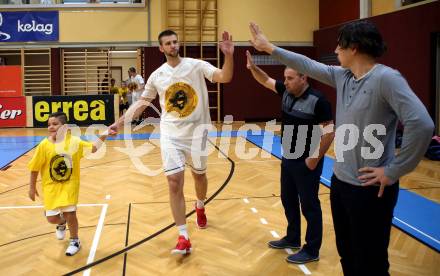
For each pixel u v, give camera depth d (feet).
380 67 6.93
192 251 12.31
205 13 46.85
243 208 16.38
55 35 45.91
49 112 43.96
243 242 12.98
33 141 35.06
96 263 11.53
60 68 46.42
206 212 15.89
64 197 11.98
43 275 10.83
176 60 12.60
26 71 46.62
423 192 18.57
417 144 6.29
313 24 48.44
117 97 44.39
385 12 36.81
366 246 7.33
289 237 12.44
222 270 11.06
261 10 47.62
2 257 11.99
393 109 6.76
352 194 7.29
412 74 32.63
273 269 11.08
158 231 13.93
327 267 11.14
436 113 31.17
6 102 43.68
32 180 12.23
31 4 45.52
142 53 46.78
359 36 6.93
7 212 16.08
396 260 11.40
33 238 13.43
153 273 10.91
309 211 11.41
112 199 17.75
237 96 47.85
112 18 46.03
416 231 13.57
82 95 44.11
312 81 46.47
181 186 12.24
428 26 30.78
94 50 47.06
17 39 45.83
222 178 21.43
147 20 46.21
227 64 11.57
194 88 12.60
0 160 26.96
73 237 12.28
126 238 13.34
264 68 47.73
